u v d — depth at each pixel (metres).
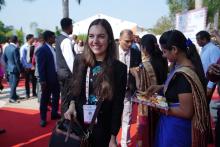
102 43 2.57
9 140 5.73
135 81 4.20
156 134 3.09
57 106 7.28
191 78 2.67
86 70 2.65
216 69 3.17
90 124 2.57
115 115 2.61
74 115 2.62
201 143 2.71
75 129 2.58
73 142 2.52
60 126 2.68
